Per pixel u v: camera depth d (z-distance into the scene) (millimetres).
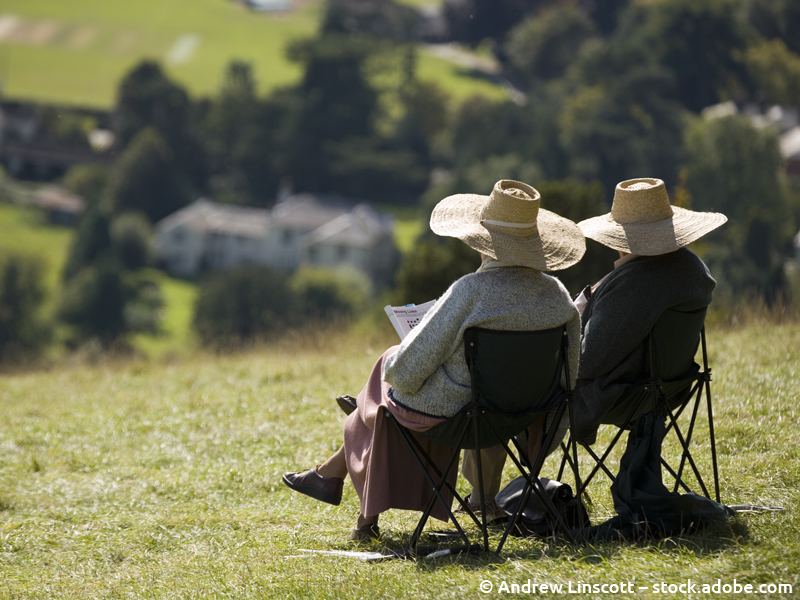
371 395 11703
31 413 24266
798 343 23219
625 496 11141
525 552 10820
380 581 10180
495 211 10727
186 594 10820
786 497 12055
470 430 10711
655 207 11578
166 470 17609
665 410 11578
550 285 10695
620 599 8820
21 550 13422
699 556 9922
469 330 10422
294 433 18953
